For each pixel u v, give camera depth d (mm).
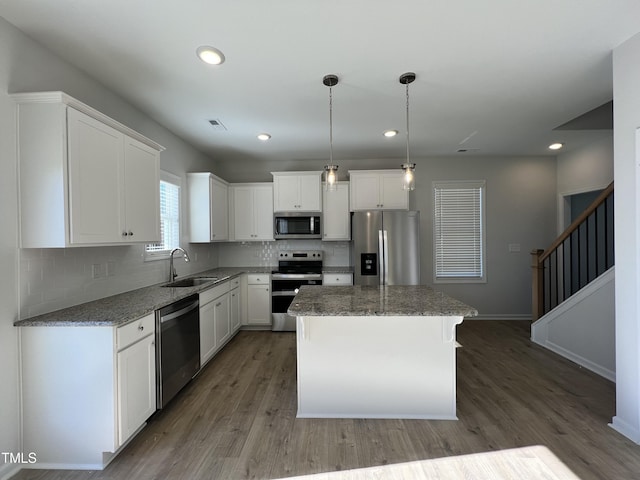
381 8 1667
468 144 4223
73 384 1792
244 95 2666
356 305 2162
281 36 1893
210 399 2551
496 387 2707
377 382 2289
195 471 1753
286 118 3203
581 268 4734
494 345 3758
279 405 2459
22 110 1781
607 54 2107
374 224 4199
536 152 4660
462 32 1871
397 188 4539
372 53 2082
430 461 1814
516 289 4918
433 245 4938
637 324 1929
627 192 1976
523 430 2098
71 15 1697
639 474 1702
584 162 4332
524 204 4895
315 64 2205
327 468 1768
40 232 1791
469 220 4938
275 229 4617
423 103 2875
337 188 4617
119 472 1754
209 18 1729
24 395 1805
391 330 2281
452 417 2248
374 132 3670
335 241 4965
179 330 2520
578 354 3205
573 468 1749
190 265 4008
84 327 1790
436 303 2213
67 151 1799
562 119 3312
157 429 2143
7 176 1746
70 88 2162
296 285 4398
